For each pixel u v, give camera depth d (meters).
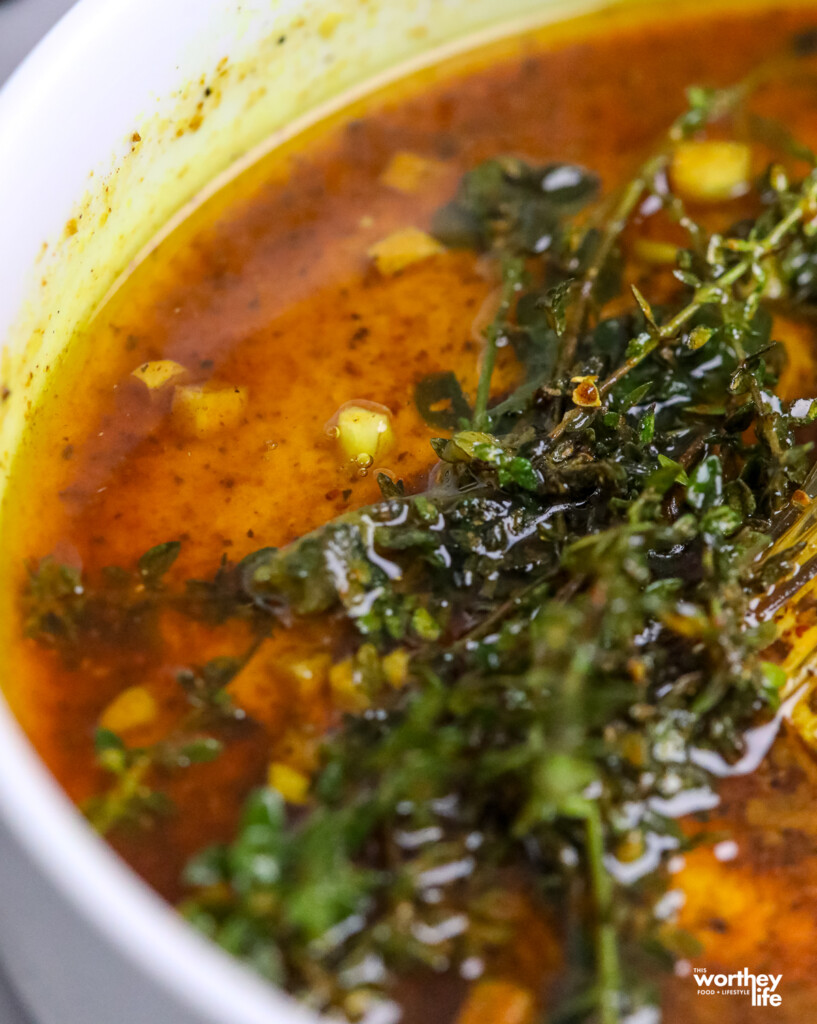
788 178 0.25
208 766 0.21
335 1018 0.20
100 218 0.23
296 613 0.22
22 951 0.19
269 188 0.25
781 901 0.21
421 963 0.20
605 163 0.25
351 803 0.20
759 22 0.26
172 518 0.22
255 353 0.24
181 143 0.24
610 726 0.20
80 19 0.22
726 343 0.23
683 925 0.21
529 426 0.23
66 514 0.22
